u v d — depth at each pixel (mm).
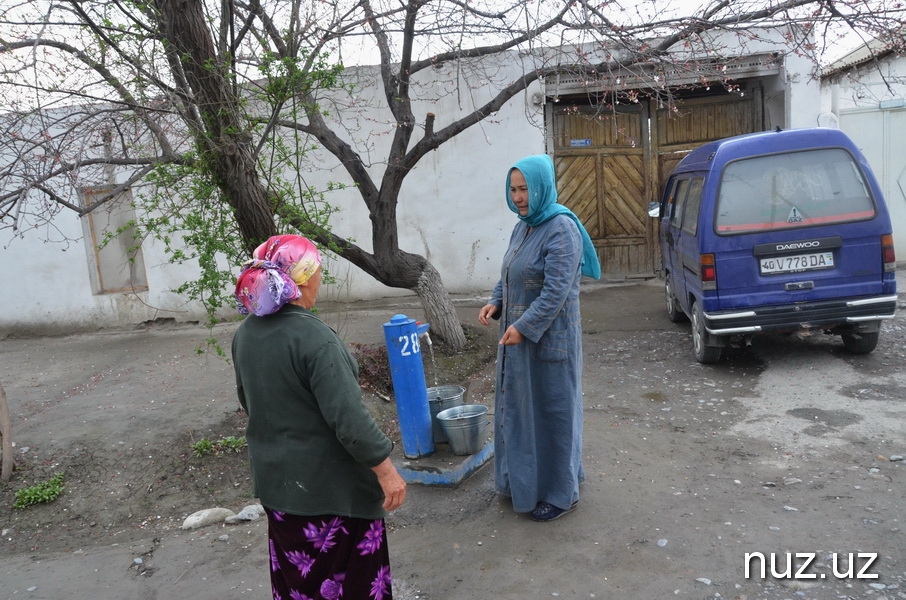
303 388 2381
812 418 5094
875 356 6301
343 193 9906
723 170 5992
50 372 8336
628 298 9844
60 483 5055
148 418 6020
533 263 3621
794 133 6008
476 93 9633
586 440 5000
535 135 9734
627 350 7371
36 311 10336
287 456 2424
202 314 10188
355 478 2467
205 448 5293
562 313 3648
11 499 4910
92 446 5535
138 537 4395
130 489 4973
